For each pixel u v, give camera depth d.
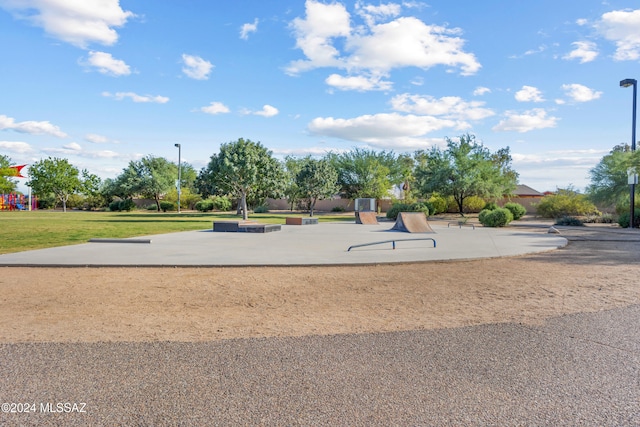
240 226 20.75
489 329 5.36
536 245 14.71
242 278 8.92
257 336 5.08
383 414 3.19
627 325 5.52
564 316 5.98
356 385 3.69
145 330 5.33
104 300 6.98
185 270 9.86
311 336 5.08
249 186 34.25
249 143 34.16
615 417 3.15
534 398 3.46
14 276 9.10
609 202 30.28
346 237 17.75
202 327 5.47
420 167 43.19
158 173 61.69
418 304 6.74
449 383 3.73
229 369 4.04
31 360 4.25
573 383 3.73
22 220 32.19
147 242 15.16
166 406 3.30
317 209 57.06
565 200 34.78
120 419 3.10
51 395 3.48
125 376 3.86
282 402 3.37
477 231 21.66
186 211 58.22
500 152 62.00
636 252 13.36
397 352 4.51
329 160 52.78
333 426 3.02
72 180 62.44
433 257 11.52
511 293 7.52
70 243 15.34
